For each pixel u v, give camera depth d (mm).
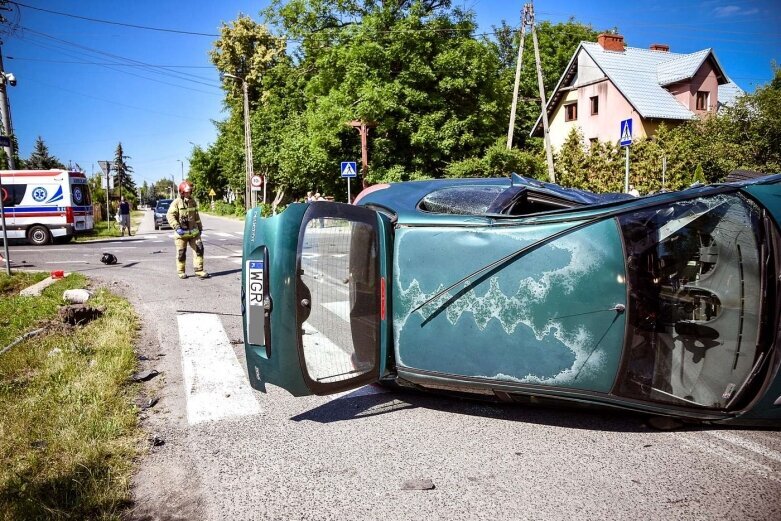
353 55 21453
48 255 14086
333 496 2598
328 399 3904
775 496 2512
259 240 3369
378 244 3359
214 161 59375
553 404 3227
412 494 2596
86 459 2918
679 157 20766
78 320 5945
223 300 7457
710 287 3275
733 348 3186
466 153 21719
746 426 3168
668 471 2752
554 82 40188
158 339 5512
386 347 3416
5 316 6289
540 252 3033
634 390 3045
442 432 3293
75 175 18703
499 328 3117
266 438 3264
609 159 22672
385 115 20828
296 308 3160
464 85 21359
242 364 4707
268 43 43500
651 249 3068
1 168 26547
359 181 23594
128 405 3725
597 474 2740
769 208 3084
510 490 2609
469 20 23094
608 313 2924
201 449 3125
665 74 29562
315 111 24422
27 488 2623
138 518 2451
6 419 3383
